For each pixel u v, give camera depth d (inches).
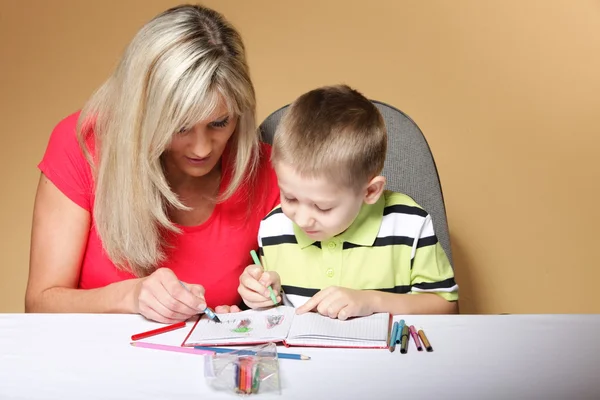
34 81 95.7
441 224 65.7
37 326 47.0
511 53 91.1
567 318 47.2
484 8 90.7
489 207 92.7
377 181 53.1
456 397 37.4
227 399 37.4
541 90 91.5
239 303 64.5
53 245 58.2
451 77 91.7
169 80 49.9
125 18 93.7
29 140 96.2
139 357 42.4
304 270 57.5
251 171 59.1
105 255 59.5
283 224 59.1
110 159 55.2
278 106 92.7
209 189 60.0
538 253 92.9
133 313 51.1
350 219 52.6
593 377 39.3
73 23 94.5
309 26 92.0
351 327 45.7
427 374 39.9
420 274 57.0
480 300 92.9
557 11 90.4
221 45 51.2
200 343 44.1
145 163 53.4
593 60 90.7
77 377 39.9
